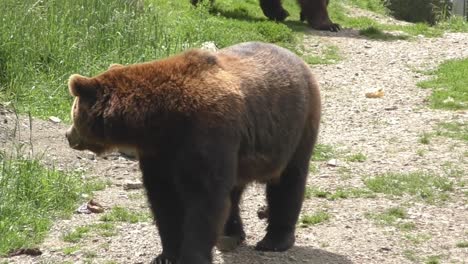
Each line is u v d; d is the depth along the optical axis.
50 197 13.05
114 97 9.61
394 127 18.91
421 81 23.25
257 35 26.67
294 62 11.06
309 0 30.55
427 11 38.94
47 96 17.75
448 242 12.13
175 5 28.67
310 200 13.90
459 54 26.94
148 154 9.80
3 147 14.79
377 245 11.91
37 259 11.12
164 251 10.52
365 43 28.38
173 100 9.48
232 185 9.76
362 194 14.23
